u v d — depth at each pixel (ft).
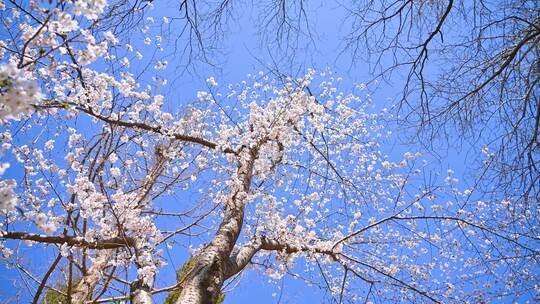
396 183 22.57
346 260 18.26
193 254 18.92
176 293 18.56
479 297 19.83
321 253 16.93
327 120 23.57
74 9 8.11
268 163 21.06
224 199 16.69
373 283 17.21
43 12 8.77
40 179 15.60
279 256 16.40
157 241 15.17
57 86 12.10
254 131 21.52
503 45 15.42
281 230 16.40
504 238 15.89
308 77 22.47
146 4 13.71
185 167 18.53
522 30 14.73
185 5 14.79
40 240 12.93
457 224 17.70
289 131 21.35
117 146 15.71
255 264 17.71
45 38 9.29
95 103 15.29
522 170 14.53
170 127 19.57
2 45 10.41
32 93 6.52
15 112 6.67
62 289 17.29
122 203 14.74
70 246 13.61
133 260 13.04
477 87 15.46
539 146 13.98
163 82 16.98
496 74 14.48
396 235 22.45
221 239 13.79
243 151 20.06
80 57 9.43
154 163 19.63
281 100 22.61
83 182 14.23
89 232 13.75
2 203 7.39
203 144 20.08
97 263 15.31
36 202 15.57
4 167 7.27
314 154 24.84
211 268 12.17
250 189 19.11
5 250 15.28
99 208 14.44
